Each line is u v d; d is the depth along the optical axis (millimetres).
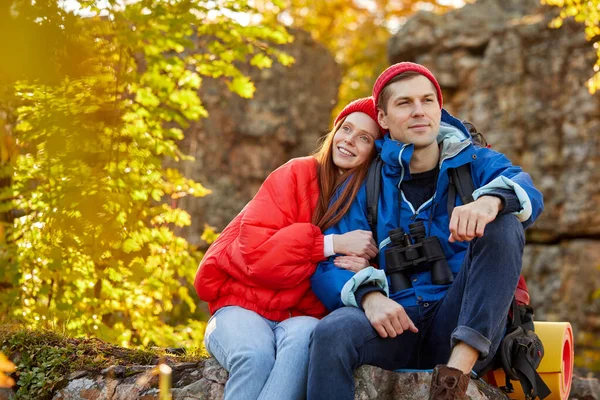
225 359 2732
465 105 11680
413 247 2779
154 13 5301
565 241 10656
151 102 5738
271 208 2953
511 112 11227
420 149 2885
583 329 10133
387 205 2891
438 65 11969
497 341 2594
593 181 10547
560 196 10688
